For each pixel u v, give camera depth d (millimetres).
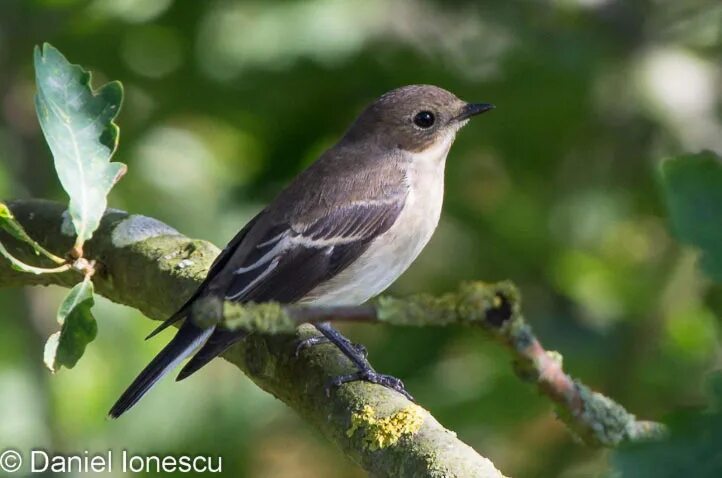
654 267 11742
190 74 11664
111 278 7953
